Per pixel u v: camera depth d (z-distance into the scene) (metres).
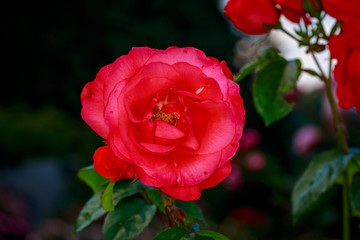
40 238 4.98
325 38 1.00
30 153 8.36
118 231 0.81
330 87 1.09
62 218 6.03
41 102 13.25
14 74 13.14
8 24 13.10
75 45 13.64
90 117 0.67
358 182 1.06
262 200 4.05
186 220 0.78
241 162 4.06
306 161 4.63
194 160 0.66
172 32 14.24
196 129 0.67
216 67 0.67
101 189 0.90
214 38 15.07
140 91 0.65
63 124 9.38
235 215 4.08
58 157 8.29
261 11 1.04
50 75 13.38
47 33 13.47
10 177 6.20
